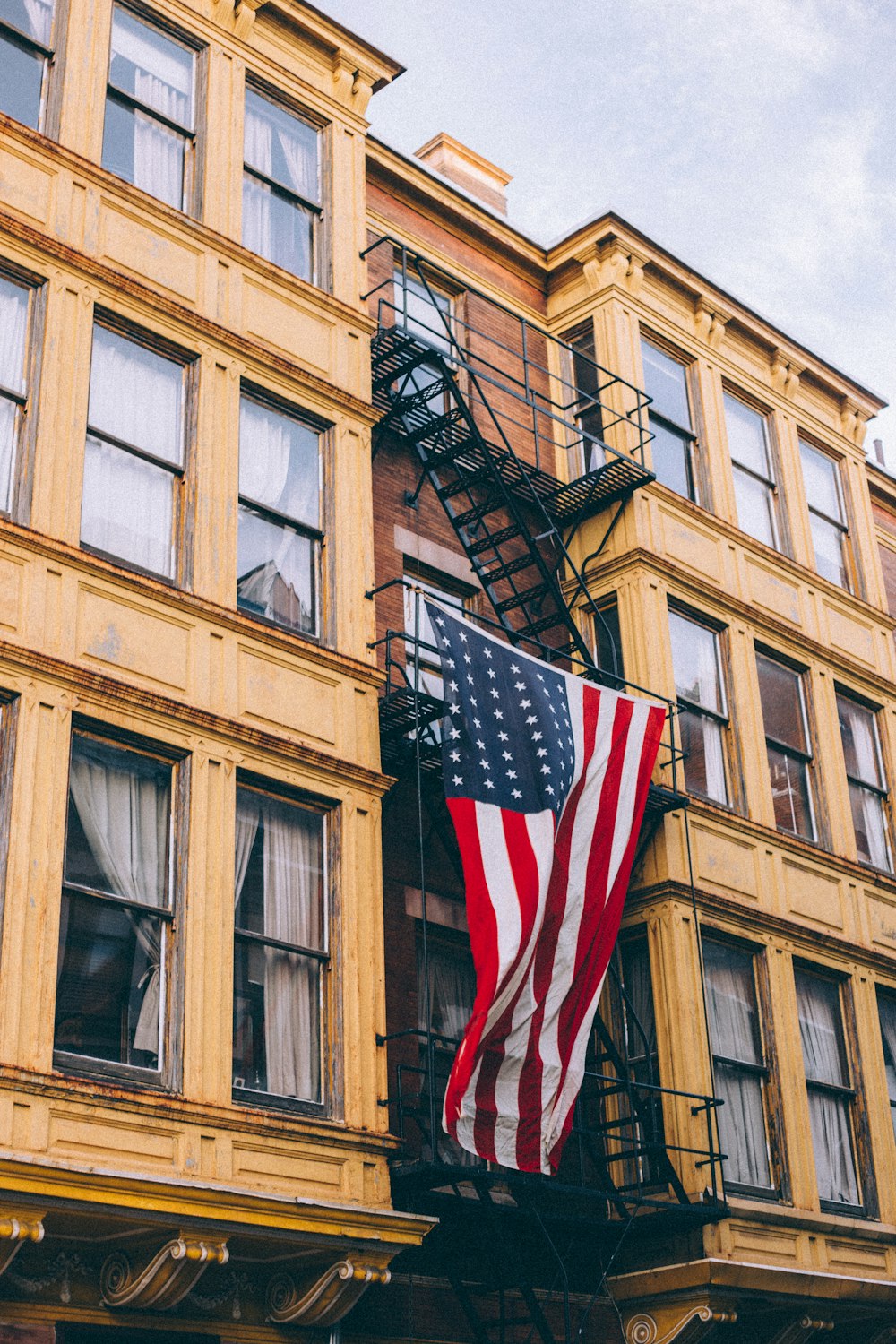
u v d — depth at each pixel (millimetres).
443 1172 14312
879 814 23312
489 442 20750
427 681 18625
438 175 21812
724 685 21047
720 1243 17000
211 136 17438
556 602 19031
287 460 16828
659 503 21031
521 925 15242
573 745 16781
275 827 15047
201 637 14898
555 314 22953
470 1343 15602
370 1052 14781
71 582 14008
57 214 15383
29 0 16234
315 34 19062
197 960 13656
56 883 12875
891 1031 21281
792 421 24484
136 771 14039
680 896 18469
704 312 23391
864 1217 19281
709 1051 17859
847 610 23969
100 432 15023
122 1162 12453
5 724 13141
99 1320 12625
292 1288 13875
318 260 18375
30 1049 12242
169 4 17656
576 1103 17391
